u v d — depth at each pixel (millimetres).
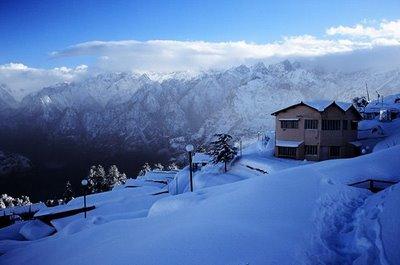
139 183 74250
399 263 9211
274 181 19781
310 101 47625
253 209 15438
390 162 22078
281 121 49031
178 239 12766
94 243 15312
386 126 55844
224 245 11617
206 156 67875
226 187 23266
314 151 45844
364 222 12602
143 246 12844
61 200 100500
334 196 16297
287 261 10141
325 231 12391
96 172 121562
